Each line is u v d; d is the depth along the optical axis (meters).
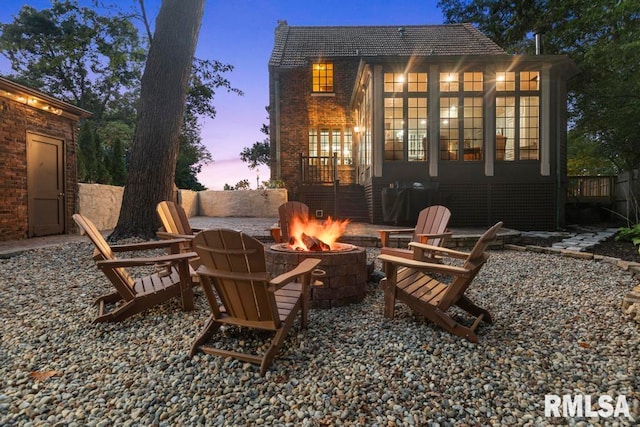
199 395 1.81
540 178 8.97
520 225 9.03
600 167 16.64
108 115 21.83
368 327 2.69
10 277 4.05
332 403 1.74
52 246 5.88
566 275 4.37
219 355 2.18
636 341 2.44
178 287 3.01
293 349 2.31
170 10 6.64
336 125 13.66
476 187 9.07
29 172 7.05
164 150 6.62
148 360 2.17
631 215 10.11
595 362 2.15
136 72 20.05
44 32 18.28
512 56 8.63
